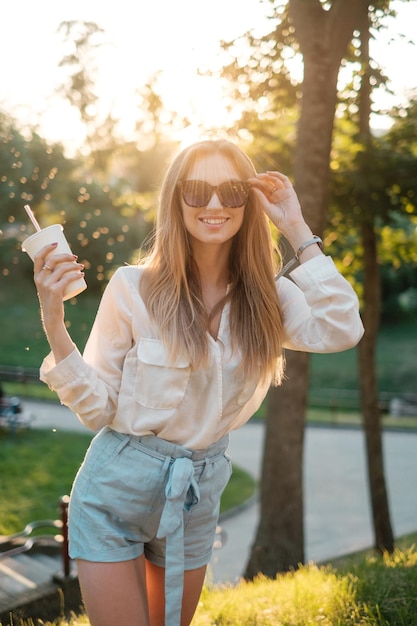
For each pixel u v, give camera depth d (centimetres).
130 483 202
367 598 335
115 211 967
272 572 689
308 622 314
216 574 904
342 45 636
